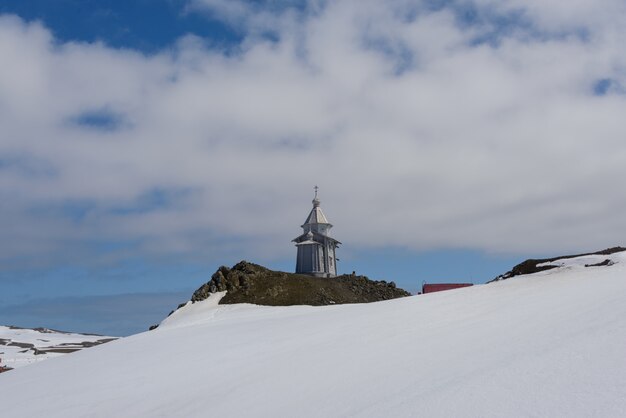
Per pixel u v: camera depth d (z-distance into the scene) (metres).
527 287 34.94
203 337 34.31
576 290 28.00
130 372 26.03
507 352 16.08
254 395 17.70
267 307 62.78
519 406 11.12
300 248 89.69
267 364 22.56
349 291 76.31
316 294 69.94
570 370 12.72
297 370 20.23
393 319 29.22
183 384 21.69
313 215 92.69
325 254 89.88
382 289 80.31
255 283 71.75
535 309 23.95
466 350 17.86
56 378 28.06
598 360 13.01
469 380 13.67
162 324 65.62
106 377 25.77
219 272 73.19
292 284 72.50
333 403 14.84
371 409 13.32
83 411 20.08
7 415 21.34
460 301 32.78
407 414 12.17
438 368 16.11
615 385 11.06
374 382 16.14
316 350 23.67
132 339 40.97
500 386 12.62
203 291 71.19
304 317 38.28
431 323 25.98
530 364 13.93
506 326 20.95
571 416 10.05
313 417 14.06
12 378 31.33
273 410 15.54
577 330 16.94
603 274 35.25
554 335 17.03
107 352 34.94
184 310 67.88
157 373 24.73
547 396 11.32
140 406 19.42
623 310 18.34
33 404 22.45
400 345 21.47
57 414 20.23
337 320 32.88
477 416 11.10
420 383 14.74
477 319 24.59
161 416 17.64
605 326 16.44
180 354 28.86
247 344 28.77
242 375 21.28
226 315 60.06
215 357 26.34
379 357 19.83
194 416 16.75
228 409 16.67
